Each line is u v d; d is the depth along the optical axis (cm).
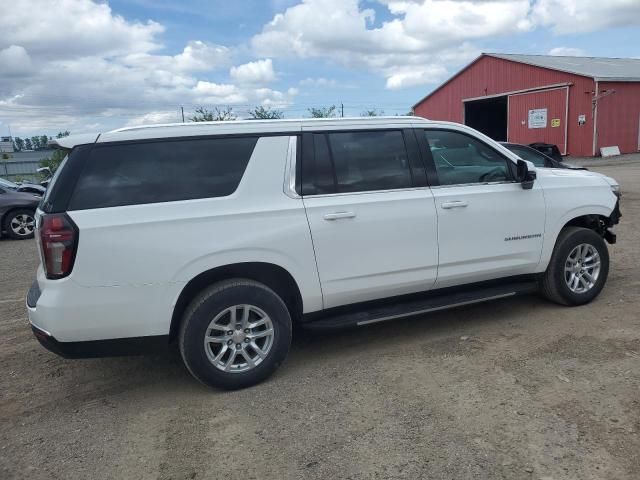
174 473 310
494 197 488
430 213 457
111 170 377
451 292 490
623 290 589
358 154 443
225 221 391
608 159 2723
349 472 302
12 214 1211
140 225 371
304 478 299
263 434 345
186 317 387
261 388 407
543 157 1017
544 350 444
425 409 363
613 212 574
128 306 373
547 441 320
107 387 426
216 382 396
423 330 508
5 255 1012
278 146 415
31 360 484
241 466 313
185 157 394
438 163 473
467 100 3712
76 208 365
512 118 3372
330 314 443
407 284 458
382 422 350
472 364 427
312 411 369
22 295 701
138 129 390
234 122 414
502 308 556
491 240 489
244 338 403
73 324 365
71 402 404
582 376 395
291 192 414
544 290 546
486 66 3525
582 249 542
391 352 461
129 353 388
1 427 371
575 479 286
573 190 535
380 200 440
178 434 350
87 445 343
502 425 339
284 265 408
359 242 432
